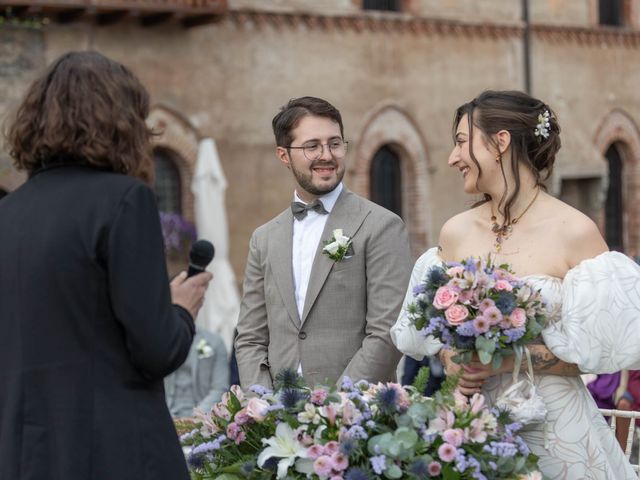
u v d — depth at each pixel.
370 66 21.08
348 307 5.11
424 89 21.84
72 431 3.21
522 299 4.00
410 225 21.75
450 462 3.78
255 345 5.32
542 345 4.16
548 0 23.91
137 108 3.46
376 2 21.67
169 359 3.25
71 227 3.28
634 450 8.63
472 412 3.88
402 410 3.91
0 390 3.33
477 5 22.70
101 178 3.35
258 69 19.69
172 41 18.81
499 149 4.29
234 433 4.14
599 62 24.95
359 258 5.12
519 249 4.28
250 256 5.43
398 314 5.03
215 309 17.12
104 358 3.26
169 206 18.97
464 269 4.04
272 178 19.78
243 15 19.52
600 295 4.04
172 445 3.35
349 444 3.78
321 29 20.44
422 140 21.72
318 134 5.15
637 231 25.89
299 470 3.88
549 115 4.35
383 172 21.70
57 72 3.40
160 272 3.28
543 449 4.18
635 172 25.84
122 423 3.24
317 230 5.24
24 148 3.44
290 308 5.16
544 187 4.44
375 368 4.95
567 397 4.18
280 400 4.07
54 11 17.56
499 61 23.08
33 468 3.22
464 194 22.34
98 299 3.26
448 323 4.03
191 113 18.97
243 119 19.50
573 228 4.23
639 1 25.88
